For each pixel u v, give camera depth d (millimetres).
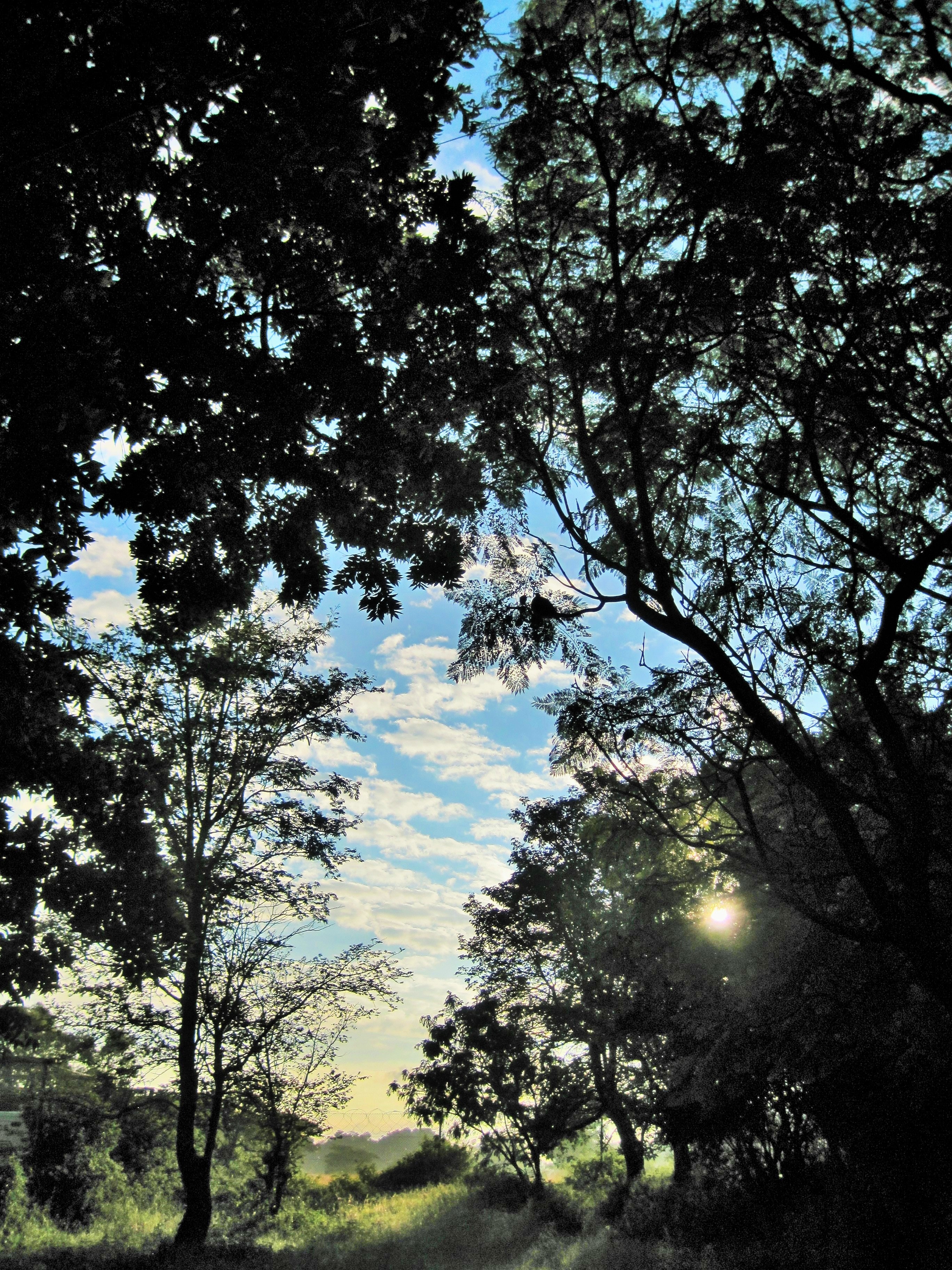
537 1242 23250
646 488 9695
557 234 10031
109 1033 21000
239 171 7477
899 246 8148
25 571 8617
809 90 8461
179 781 21438
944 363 8570
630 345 9180
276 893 22562
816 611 10047
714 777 10477
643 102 9586
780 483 9680
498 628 9539
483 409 9484
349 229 8148
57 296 7168
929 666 9961
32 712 10086
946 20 8531
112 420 7648
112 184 7969
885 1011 10102
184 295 7539
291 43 7027
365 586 9430
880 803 9391
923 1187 12055
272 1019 22734
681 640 9219
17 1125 29141
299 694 22844
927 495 9719
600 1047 26891
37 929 10609
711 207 8531
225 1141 30062
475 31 8203
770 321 9344
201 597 9141
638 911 12555
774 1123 17312
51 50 6293
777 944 11094
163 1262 18875
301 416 8453
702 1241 16688
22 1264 17594
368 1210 35719
